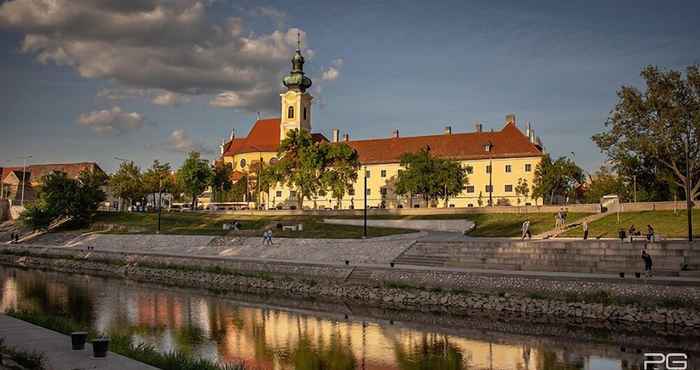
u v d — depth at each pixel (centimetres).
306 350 3403
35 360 2139
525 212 8325
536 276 4316
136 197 13425
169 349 3412
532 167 12081
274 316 4438
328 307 4791
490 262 5359
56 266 8400
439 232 7950
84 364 2186
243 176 14112
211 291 5812
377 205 13375
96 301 5212
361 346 3478
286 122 14700
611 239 5403
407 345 3481
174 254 7550
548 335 3625
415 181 10769
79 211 10881
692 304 3603
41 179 11438
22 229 11238
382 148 13912
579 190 13988
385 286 4988
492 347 3384
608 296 3894
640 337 3488
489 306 4359
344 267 5469
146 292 5775
